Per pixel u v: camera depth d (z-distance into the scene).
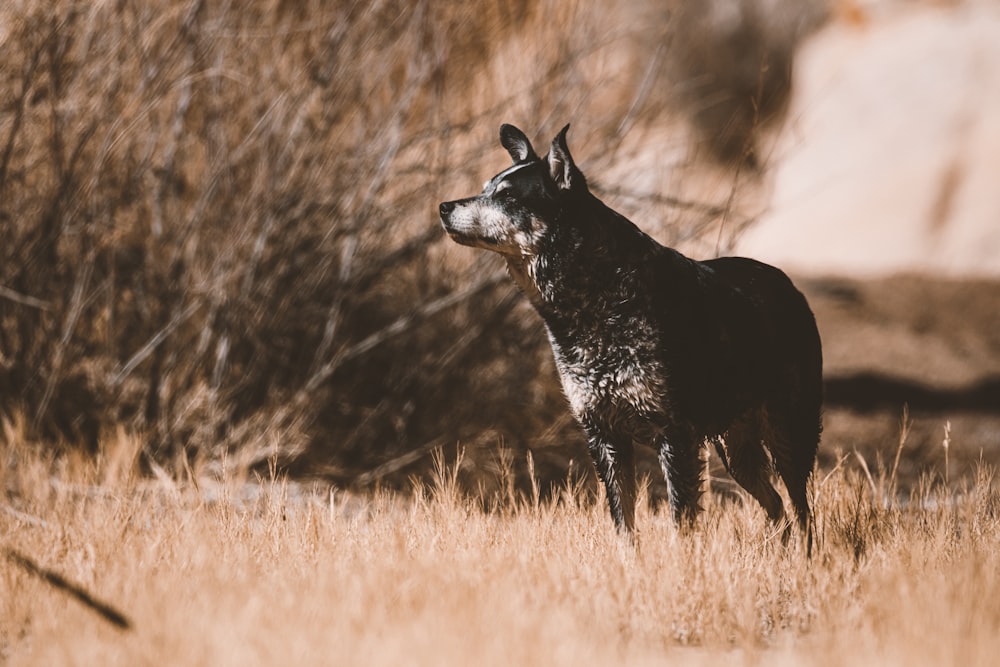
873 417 27.12
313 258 19.03
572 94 20.88
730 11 52.28
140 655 8.91
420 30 19.41
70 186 17.69
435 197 19.97
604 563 11.56
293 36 19.20
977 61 49.72
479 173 20.42
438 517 13.45
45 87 17.55
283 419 18.67
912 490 14.74
